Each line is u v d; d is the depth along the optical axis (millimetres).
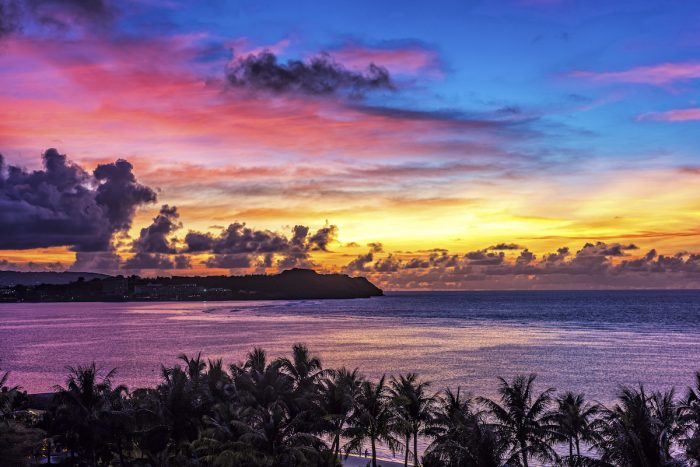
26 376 151250
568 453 76875
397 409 62219
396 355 186500
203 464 51094
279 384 57594
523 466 58812
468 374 145250
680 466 43188
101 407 57594
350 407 57719
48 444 62000
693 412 58281
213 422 50656
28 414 68688
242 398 56312
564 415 57469
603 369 152250
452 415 60062
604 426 52750
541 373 146000
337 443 61500
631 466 44844
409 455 78250
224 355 189875
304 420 54906
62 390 58594
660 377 139250
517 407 56719
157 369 159875
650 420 45469
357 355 187125
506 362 167875
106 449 60000
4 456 50875
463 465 47656
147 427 54875
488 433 48000
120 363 174125
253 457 47094
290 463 47906
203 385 58594
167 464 53375
